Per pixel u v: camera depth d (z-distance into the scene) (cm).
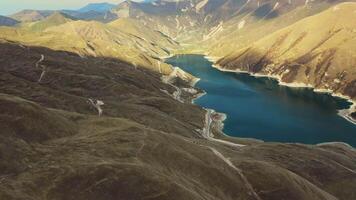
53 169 8944
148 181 9075
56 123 11550
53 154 9800
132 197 8731
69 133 11588
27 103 11531
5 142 9606
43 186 8431
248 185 11731
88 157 9700
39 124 11112
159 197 8850
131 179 9006
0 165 8806
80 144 10588
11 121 10700
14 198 7656
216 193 10731
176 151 11194
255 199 11294
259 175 12119
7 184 8125
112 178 8925
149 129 12194
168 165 10644
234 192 11106
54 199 8231
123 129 11769
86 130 12100
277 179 12088
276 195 11725
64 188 8525
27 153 9562
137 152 10506
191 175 10831
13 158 9169
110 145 10631
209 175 11106
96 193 8594
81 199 8419
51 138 10950
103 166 9131
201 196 9731
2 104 11100
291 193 11931
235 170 12050
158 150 10925
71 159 9506
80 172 8906
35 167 9050
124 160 9919
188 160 11131
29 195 7994
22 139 10312
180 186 9288
